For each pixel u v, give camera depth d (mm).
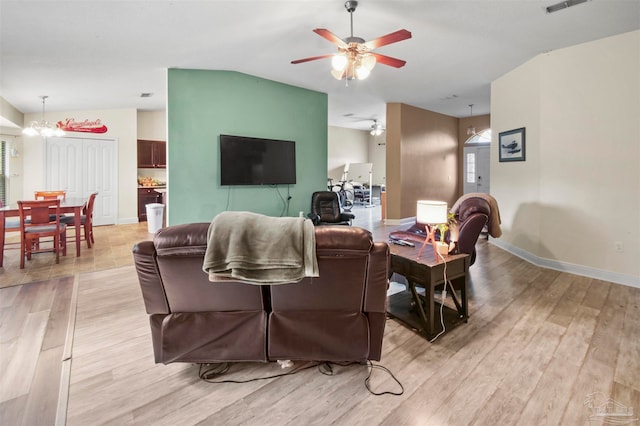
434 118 7832
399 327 2430
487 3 2812
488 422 1466
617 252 3414
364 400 1622
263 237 1578
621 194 3367
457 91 5855
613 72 3379
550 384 1729
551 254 3977
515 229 4625
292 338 1760
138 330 2371
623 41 3311
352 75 3109
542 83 3990
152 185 7527
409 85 5430
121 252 4598
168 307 1765
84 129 6562
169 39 3305
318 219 5098
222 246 1553
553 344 2145
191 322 1748
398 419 1491
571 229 3762
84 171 6598
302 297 1728
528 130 4277
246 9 2795
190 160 4414
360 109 7570
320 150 5754
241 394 1678
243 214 1668
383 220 7703
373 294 1733
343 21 3096
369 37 3447
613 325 2410
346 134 11227
